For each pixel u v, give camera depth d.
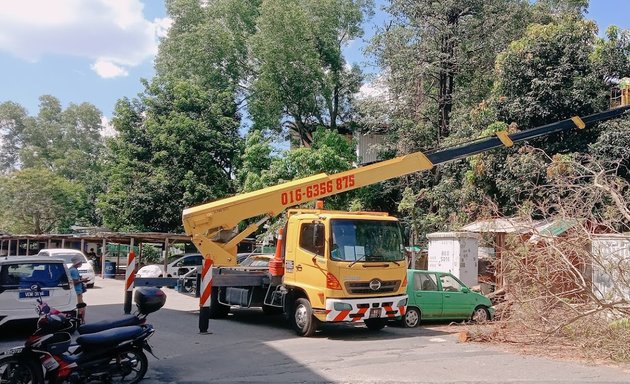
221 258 12.65
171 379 8.17
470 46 26.12
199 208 12.40
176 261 28.03
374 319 13.23
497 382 7.91
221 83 33.91
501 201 20.89
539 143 20.61
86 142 64.56
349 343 11.39
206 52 32.81
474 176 21.03
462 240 17.11
